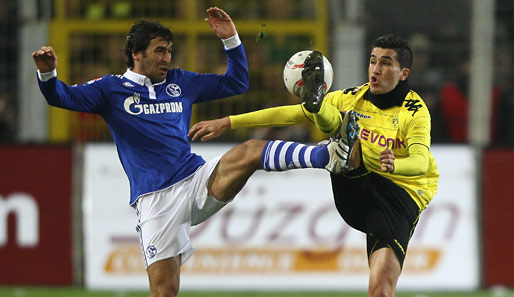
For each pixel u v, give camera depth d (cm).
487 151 3828
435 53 4231
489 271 3809
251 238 3759
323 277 3753
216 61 4153
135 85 2145
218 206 2147
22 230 3822
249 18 4141
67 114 4078
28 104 4059
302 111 2117
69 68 4103
